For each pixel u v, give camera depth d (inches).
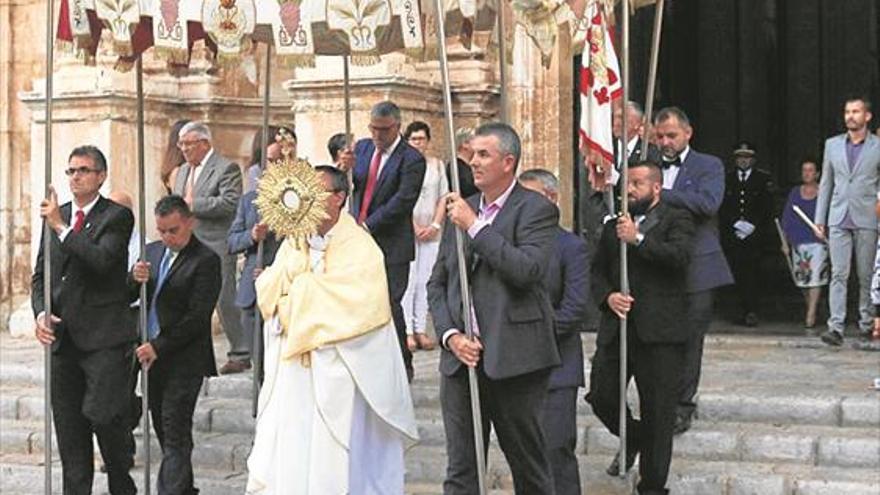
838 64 663.8
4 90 599.8
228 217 462.9
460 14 316.8
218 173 461.7
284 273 304.3
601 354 342.6
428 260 484.1
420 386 423.5
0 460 412.8
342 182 306.5
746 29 666.8
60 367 346.0
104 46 538.0
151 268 360.5
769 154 668.1
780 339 530.3
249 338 431.2
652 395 335.0
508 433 291.3
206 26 327.0
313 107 506.3
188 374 354.6
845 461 365.7
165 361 354.9
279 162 303.0
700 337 373.4
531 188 303.4
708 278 368.5
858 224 503.8
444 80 287.9
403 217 404.8
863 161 502.3
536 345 287.0
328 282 301.0
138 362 359.6
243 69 576.4
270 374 305.9
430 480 381.4
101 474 401.7
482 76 523.8
